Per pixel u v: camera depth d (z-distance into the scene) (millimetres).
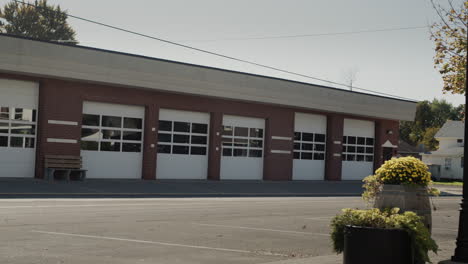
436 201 31156
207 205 20984
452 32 15750
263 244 12312
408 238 7836
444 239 14727
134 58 29562
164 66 30703
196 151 33938
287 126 38406
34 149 27859
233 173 35938
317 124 41031
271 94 36000
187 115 33469
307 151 40438
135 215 16312
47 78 27734
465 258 9789
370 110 42875
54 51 27000
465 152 10055
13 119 27250
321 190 33812
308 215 18984
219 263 9898
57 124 28094
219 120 34531
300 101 37812
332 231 8523
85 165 29594
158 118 31781
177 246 11375
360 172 44344
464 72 15891
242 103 35688
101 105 30000
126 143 30938
